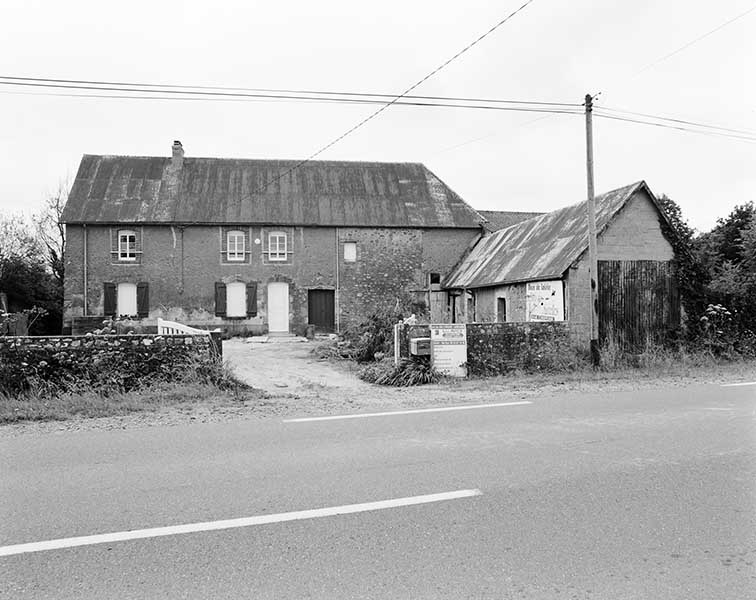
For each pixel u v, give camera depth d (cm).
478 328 1332
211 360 1131
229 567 359
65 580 344
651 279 1728
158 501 471
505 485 507
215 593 328
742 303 1744
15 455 617
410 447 637
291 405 935
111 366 1051
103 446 654
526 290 1933
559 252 1822
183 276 2978
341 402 966
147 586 336
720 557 372
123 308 2942
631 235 1725
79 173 3078
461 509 452
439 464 570
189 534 407
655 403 909
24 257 3225
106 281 2925
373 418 805
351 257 3138
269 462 581
